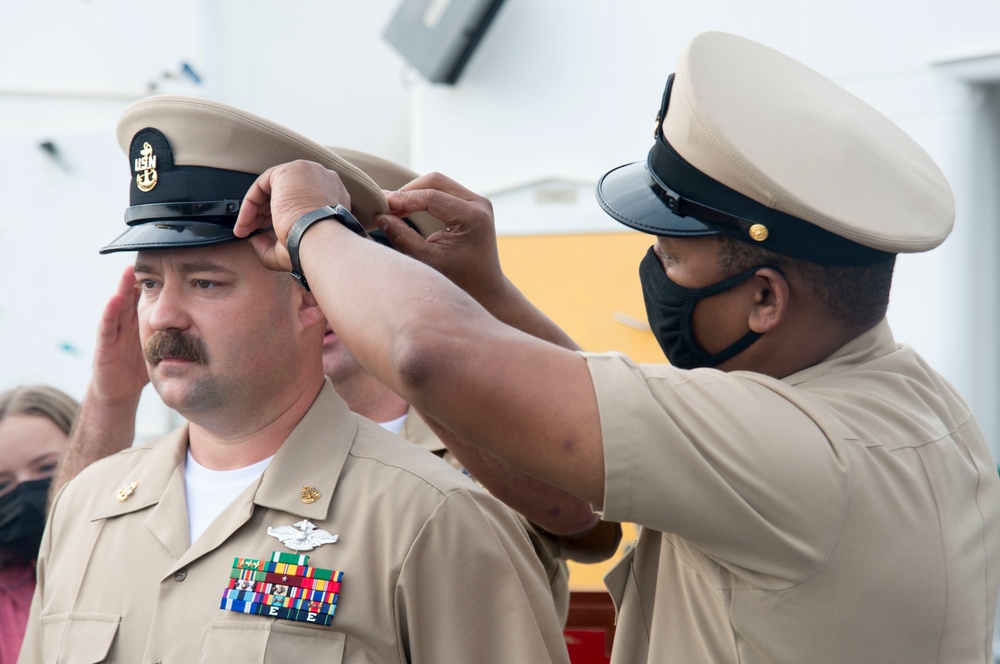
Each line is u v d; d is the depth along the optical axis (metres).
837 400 1.30
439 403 1.15
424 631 1.61
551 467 1.18
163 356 1.68
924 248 1.27
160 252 1.68
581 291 4.29
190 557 1.66
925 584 1.22
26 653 1.83
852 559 1.20
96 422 2.28
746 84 1.34
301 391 1.78
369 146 5.77
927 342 3.96
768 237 1.28
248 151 1.71
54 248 4.95
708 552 1.23
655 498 1.16
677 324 1.39
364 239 1.27
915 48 3.94
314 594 1.60
